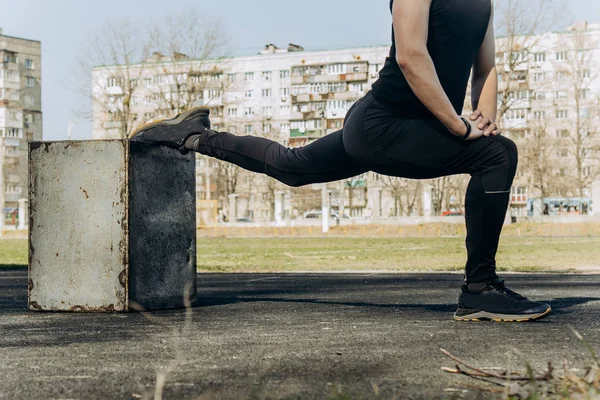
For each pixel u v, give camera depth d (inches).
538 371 76.4
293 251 834.2
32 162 147.0
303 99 3164.4
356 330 110.6
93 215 143.3
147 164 145.6
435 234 1713.8
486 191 121.0
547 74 2647.6
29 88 3353.8
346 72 3154.5
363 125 124.3
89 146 143.3
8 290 220.2
